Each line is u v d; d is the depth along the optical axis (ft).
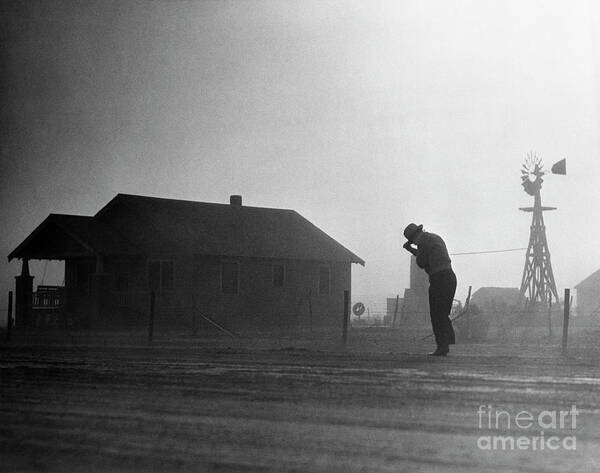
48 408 24.13
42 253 139.95
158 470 16.17
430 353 50.47
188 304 135.33
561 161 141.79
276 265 147.64
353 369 36.78
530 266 143.43
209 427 20.71
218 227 146.82
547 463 16.49
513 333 94.79
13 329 126.31
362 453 17.46
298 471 15.88
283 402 25.12
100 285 131.54
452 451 17.62
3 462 16.94
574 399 25.45
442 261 47.39
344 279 157.89
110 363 41.70
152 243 138.82
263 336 97.81
